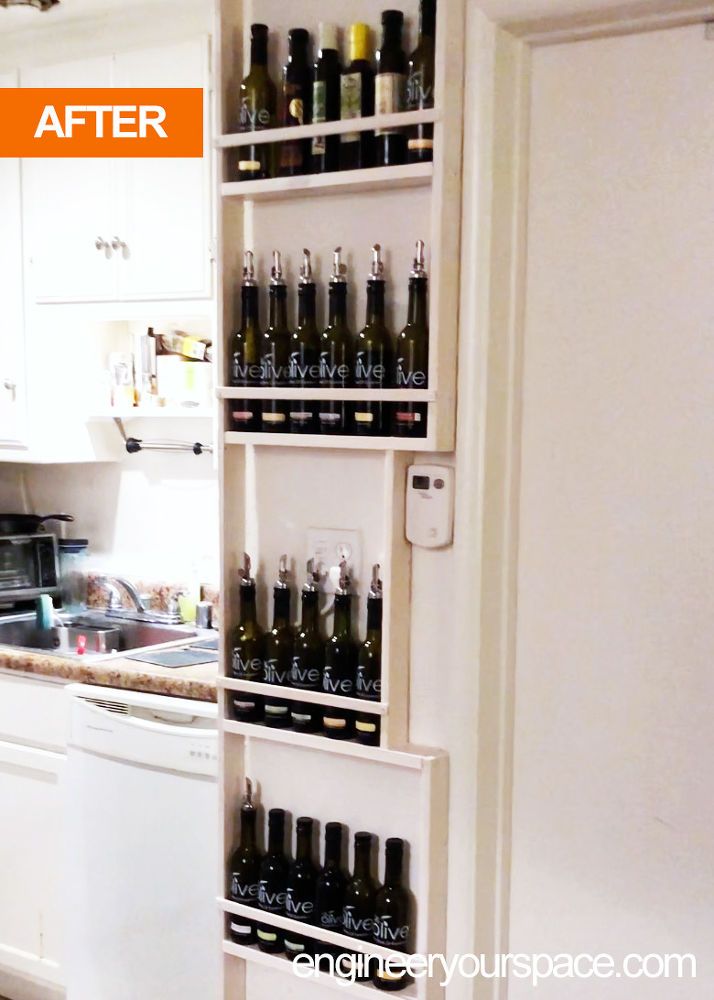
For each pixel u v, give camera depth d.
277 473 1.62
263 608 1.64
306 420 1.52
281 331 1.54
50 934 2.43
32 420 2.70
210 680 2.11
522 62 1.39
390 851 1.48
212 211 2.36
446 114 1.36
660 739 1.37
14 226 2.67
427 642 1.50
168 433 2.89
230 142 1.52
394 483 1.45
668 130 1.32
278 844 1.60
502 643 1.46
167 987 2.13
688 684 1.35
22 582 2.95
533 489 1.45
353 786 1.57
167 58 2.40
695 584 1.33
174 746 2.08
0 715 2.47
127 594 2.97
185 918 2.09
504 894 1.50
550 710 1.45
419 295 1.42
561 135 1.39
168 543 2.92
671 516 1.35
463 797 1.46
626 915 1.41
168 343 2.72
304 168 1.50
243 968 1.67
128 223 2.48
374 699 1.49
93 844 2.23
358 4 1.49
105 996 2.23
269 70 1.57
